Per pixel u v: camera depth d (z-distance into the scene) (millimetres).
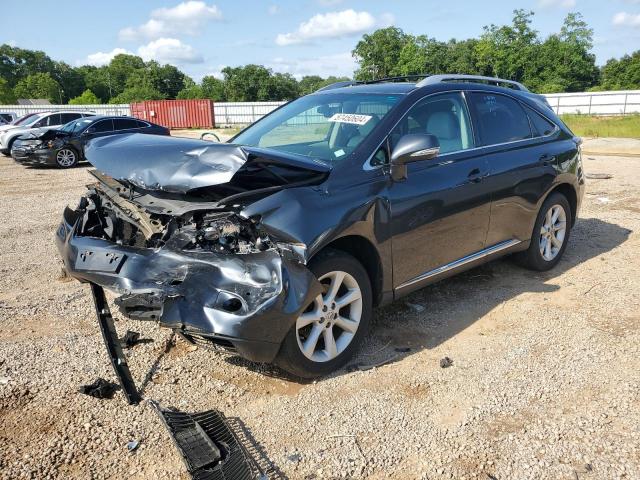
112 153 3664
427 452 2850
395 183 3820
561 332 4180
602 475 2660
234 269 3061
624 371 3604
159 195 3586
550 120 5562
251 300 2973
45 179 13305
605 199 8773
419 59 61625
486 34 63906
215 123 48031
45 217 8461
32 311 4535
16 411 3154
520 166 4879
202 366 3670
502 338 4098
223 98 87875
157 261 3270
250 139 4617
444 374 3598
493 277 5387
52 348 3895
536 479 2643
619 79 71000
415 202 3904
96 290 3814
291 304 3027
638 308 4590
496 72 62844
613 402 3256
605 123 32375
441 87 4508
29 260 6027
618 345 3953
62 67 134625
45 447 2852
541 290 5043
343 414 3170
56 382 3455
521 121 5188
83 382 3463
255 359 3080
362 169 3701
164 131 18344
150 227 3521
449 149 4359
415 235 3959
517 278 5359
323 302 3432
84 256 3525
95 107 47781
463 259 4488
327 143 4094
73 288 5102
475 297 4883
